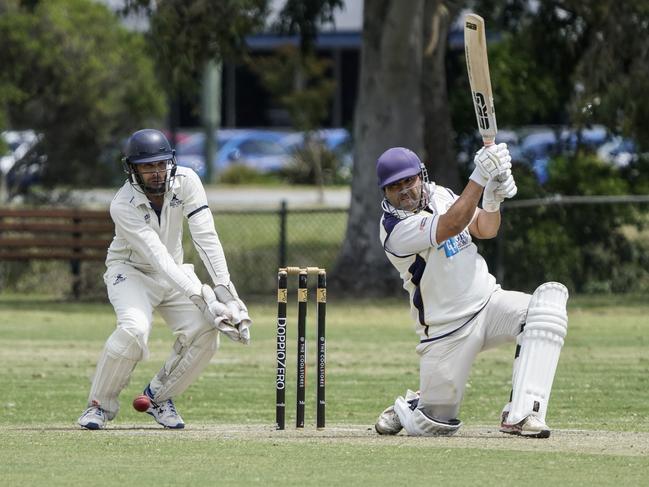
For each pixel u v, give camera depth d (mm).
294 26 96562
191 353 32812
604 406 38812
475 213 30672
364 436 31203
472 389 43469
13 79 107875
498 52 92688
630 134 81125
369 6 79188
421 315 30359
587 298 78188
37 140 110562
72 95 109375
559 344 30047
